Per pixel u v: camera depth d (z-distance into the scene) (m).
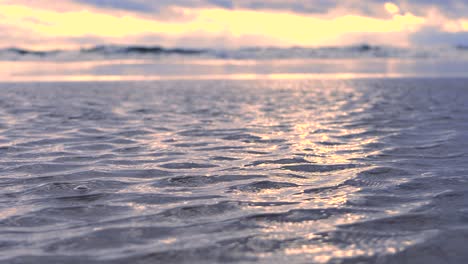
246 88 22.39
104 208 4.14
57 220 3.81
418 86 22.55
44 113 12.34
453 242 3.24
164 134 8.81
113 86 23.56
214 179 5.25
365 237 3.36
